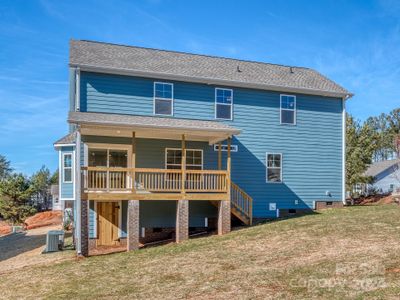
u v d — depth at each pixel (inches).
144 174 645.9
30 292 360.2
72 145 709.3
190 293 309.9
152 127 557.3
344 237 460.8
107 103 637.9
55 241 615.2
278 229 560.1
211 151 699.4
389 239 426.9
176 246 531.5
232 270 370.9
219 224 607.5
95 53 689.0
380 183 1747.0
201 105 698.2
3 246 768.3
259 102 741.3
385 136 2300.7
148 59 724.7
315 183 772.6
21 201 1246.3
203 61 793.6
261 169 732.0
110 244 625.9
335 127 799.7
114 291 334.6
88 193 537.0
